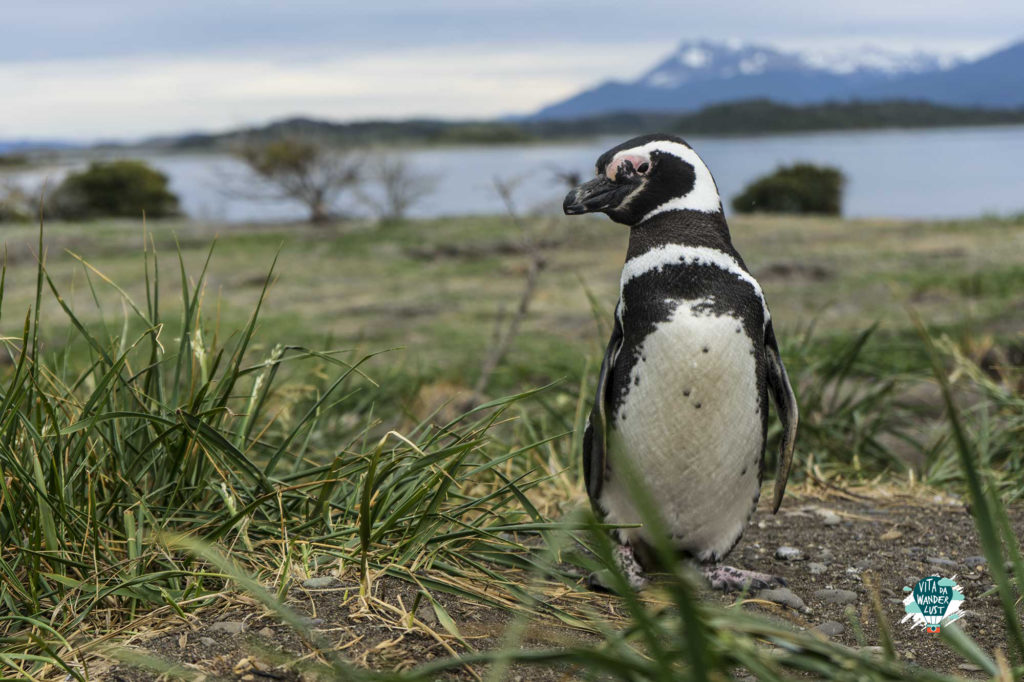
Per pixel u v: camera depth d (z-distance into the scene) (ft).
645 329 9.84
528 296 22.08
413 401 20.66
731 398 9.66
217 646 7.82
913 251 60.18
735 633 7.64
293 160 94.94
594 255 61.21
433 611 8.72
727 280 9.86
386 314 46.29
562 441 16.99
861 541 12.28
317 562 9.28
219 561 7.50
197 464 10.19
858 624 9.48
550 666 7.79
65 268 63.31
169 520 9.48
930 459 16.14
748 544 12.41
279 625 8.18
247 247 76.59
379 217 94.79
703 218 10.05
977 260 54.60
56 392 10.39
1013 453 15.20
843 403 17.61
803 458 16.11
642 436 9.84
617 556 10.24
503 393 23.75
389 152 96.94
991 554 5.58
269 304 49.90
